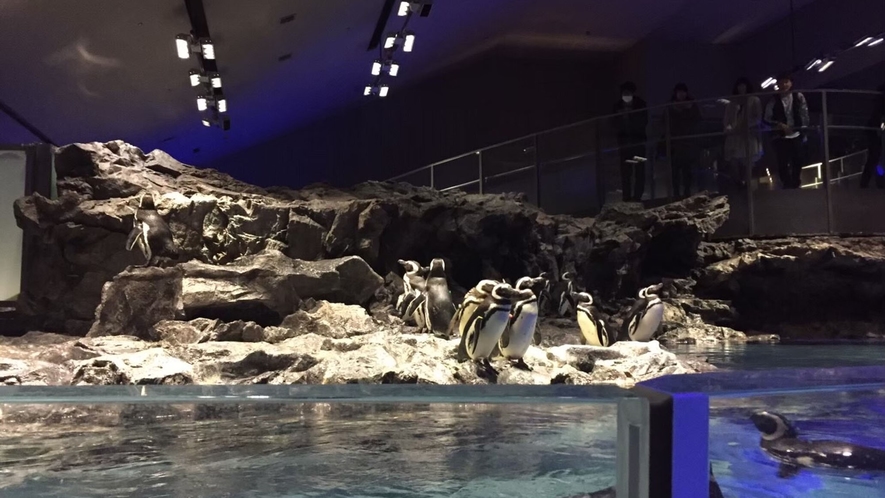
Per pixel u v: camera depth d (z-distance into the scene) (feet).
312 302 31.94
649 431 5.94
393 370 21.56
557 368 23.44
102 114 49.42
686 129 50.11
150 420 8.78
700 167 50.08
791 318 46.73
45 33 34.81
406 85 75.20
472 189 56.59
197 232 35.68
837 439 8.07
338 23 49.42
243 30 42.98
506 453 8.65
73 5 33.14
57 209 33.91
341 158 77.97
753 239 49.03
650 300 31.78
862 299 45.80
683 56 70.79
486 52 73.46
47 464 9.98
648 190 51.13
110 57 40.45
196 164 79.82
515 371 22.35
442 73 75.31
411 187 45.91
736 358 29.66
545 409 7.79
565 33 68.80
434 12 55.06
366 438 9.85
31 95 41.91
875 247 46.29
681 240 47.65
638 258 46.78
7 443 9.73
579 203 52.85
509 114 75.25
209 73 43.57
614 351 25.52
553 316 40.65
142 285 29.84
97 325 29.76
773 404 7.72
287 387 7.16
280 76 56.34
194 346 24.52
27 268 34.42
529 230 43.98
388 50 48.67
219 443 10.19
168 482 10.29
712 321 44.91
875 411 7.94
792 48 65.26
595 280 46.09
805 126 48.57
